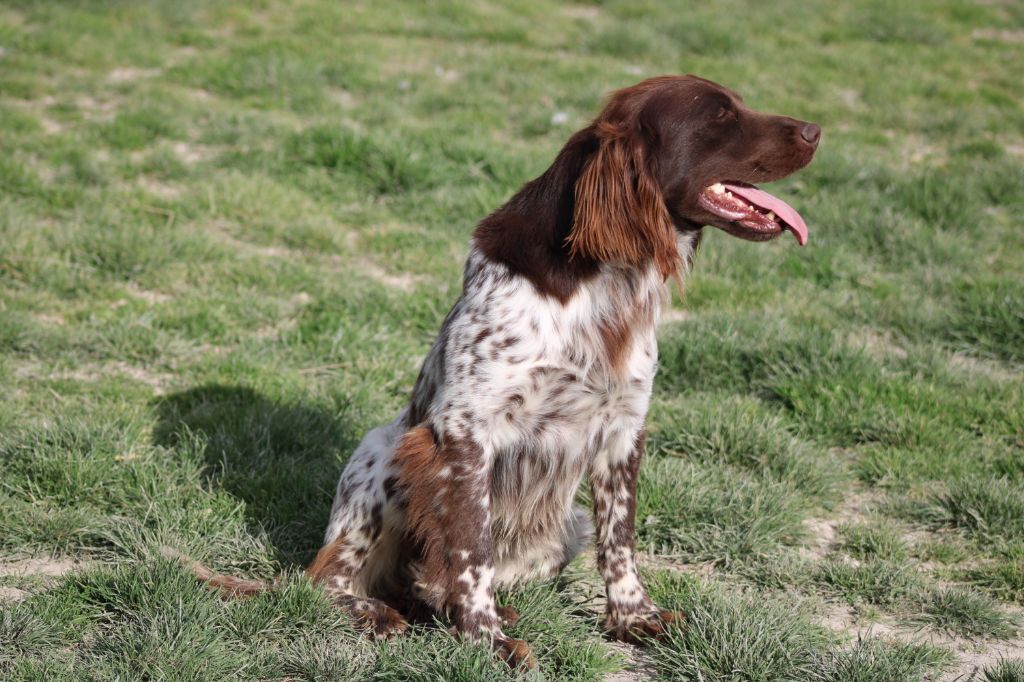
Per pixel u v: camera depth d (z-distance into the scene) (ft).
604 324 14.99
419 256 31.71
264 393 23.24
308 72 46.83
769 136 14.97
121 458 19.71
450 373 14.98
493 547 16.43
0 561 16.89
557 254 14.79
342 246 32.14
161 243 30.19
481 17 58.39
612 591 15.98
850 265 32.58
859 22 63.10
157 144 38.68
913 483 21.01
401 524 16.01
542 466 15.52
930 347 26.96
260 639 14.57
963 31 62.75
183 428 21.22
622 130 14.67
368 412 23.03
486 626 14.75
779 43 58.65
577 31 57.67
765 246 33.88
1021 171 39.93
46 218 32.53
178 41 51.55
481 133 41.75
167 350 25.18
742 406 23.24
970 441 22.59
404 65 50.72
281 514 18.56
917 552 18.72
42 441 19.70
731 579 17.88
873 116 46.98
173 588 15.08
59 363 24.26
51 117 41.14
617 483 15.94
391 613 15.57
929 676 14.61
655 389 25.20
